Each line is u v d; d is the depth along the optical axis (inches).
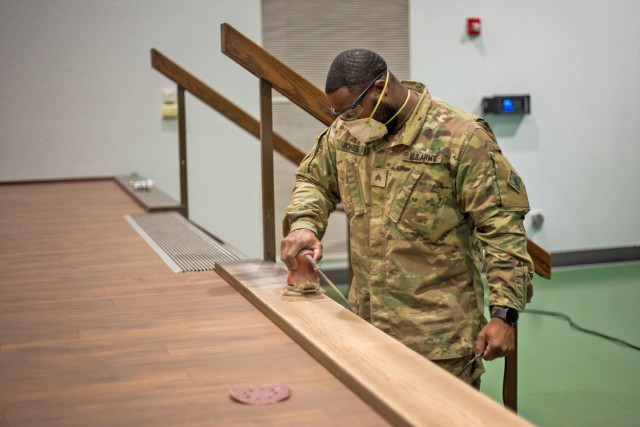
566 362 157.9
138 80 223.9
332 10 233.1
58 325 73.3
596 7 245.8
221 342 66.4
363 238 81.6
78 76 219.6
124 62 222.4
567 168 251.6
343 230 243.9
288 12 231.1
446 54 239.8
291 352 62.9
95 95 221.5
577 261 256.2
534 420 129.2
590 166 252.8
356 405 50.9
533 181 250.2
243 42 94.8
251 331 69.5
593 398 138.3
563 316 192.2
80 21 217.8
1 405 53.0
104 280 93.0
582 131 250.7
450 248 78.7
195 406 51.7
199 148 231.9
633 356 161.2
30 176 219.3
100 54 220.5
